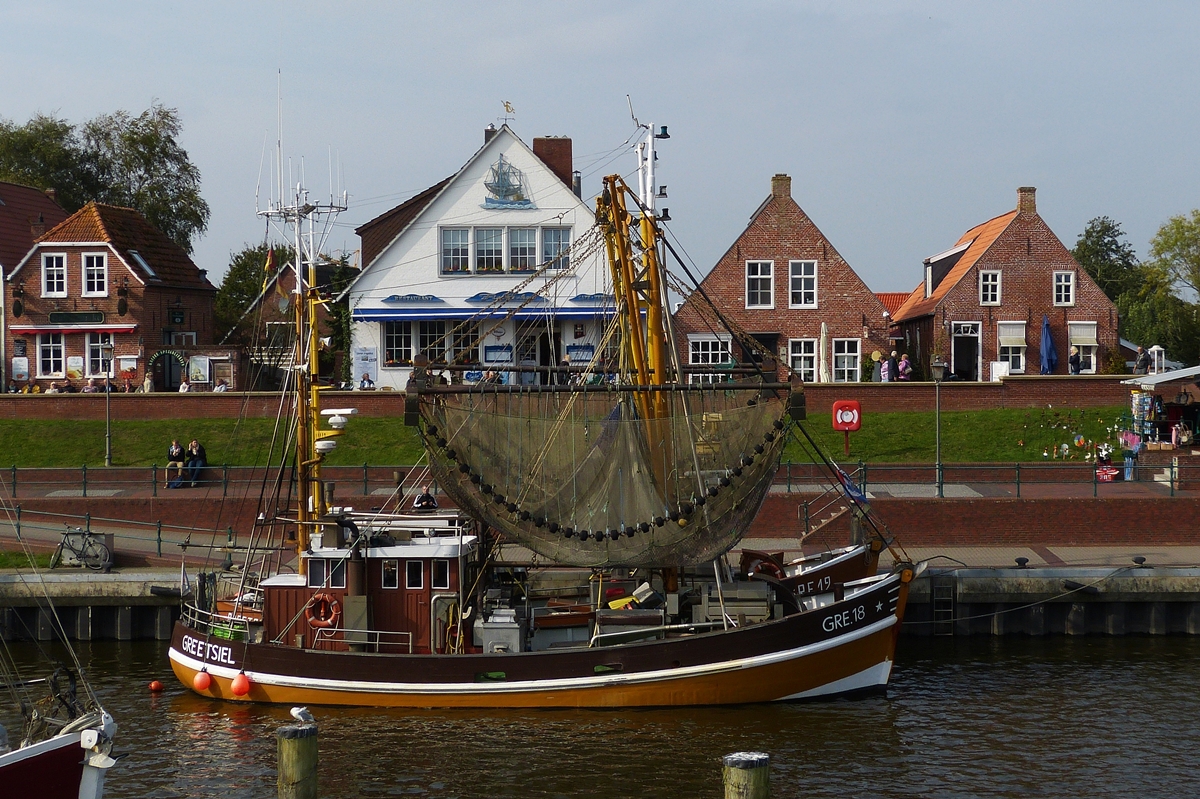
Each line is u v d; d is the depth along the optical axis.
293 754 18.17
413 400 25.98
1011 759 21.89
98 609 31.91
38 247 54.41
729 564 28.59
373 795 20.45
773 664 24.72
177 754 22.67
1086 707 24.91
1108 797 20.19
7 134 79.50
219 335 81.19
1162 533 34.66
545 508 26.34
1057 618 31.41
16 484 40.44
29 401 46.75
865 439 43.59
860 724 23.83
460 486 26.23
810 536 34.19
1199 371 41.94
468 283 52.94
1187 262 82.19
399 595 25.84
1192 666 28.11
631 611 25.42
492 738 23.14
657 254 28.19
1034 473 40.06
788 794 20.31
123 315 54.56
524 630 25.89
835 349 54.72
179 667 26.83
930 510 34.78
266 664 25.59
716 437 26.36
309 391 28.97
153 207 80.94
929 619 31.19
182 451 41.31
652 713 24.53
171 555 33.50
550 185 52.88
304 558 26.42
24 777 16.55
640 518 26.19
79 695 26.47
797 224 54.66
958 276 57.16
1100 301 55.91
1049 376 46.34
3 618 31.55
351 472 40.25
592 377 33.56
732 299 54.66
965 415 45.62
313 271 28.69
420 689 24.89
